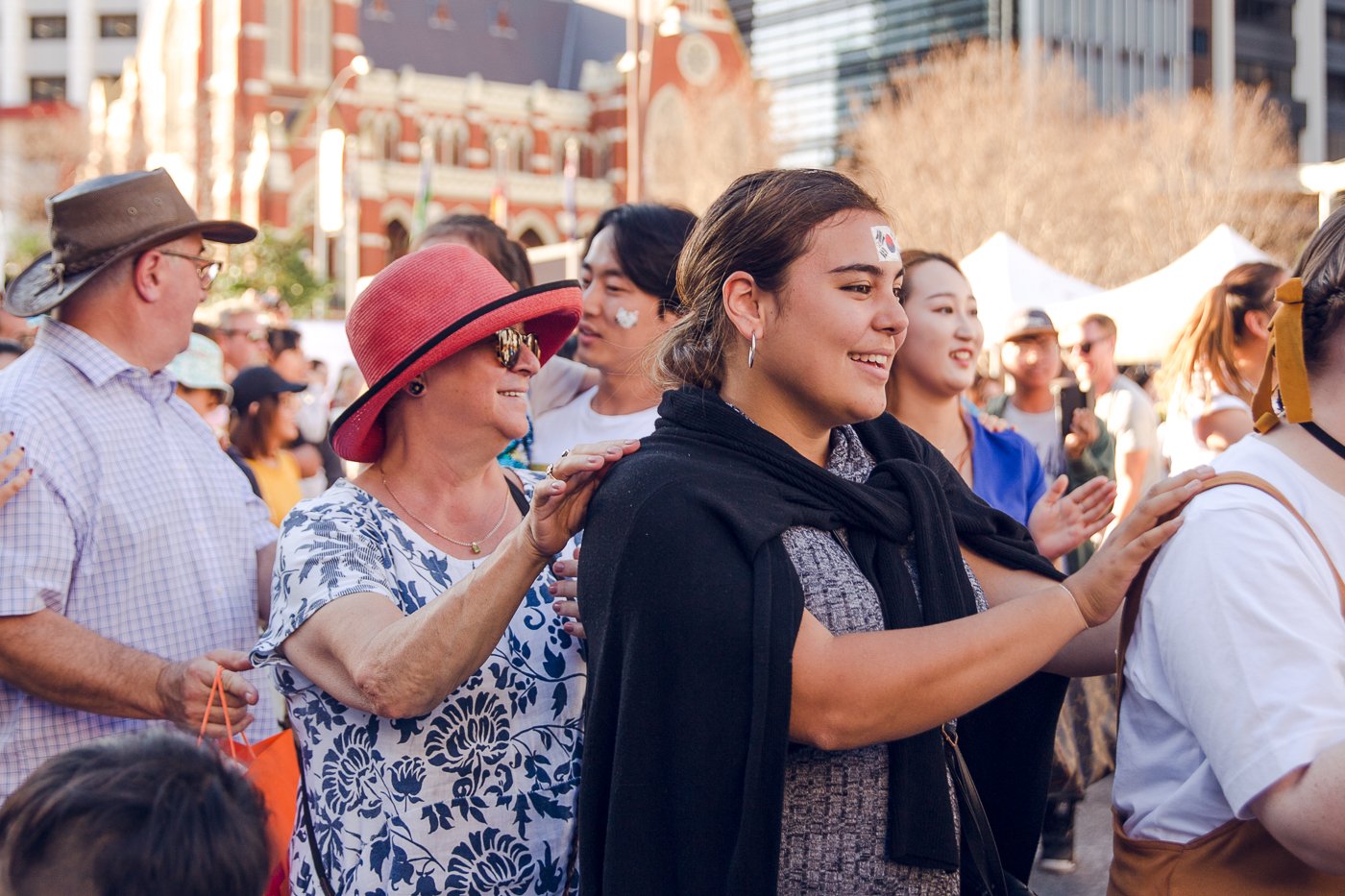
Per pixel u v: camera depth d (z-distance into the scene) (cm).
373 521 234
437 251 242
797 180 192
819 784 185
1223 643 178
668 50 7050
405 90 6644
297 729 230
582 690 239
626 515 182
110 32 9100
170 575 290
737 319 192
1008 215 3934
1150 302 1155
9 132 5181
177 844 134
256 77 5919
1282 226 3969
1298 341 190
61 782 138
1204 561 182
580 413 398
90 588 280
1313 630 176
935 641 173
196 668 261
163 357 303
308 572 224
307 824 225
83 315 294
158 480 293
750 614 172
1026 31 7369
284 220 5744
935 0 7531
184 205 306
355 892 218
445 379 237
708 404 191
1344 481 188
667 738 175
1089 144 4222
